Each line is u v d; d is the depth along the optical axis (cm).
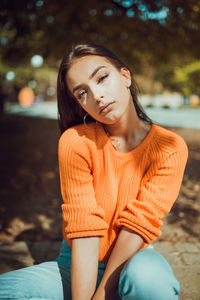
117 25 762
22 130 1283
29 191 487
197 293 206
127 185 136
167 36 793
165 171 133
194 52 858
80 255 126
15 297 115
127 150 140
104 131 142
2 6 701
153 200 129
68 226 129
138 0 682
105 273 123
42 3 700
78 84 132
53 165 668
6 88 3456
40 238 324
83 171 137
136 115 142
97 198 137
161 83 3672
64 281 132
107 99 129
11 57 977
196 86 2998
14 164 682
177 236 320
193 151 779
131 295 108
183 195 463
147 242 127
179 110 2323
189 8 668
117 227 134
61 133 159
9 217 382
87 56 131
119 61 138
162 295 106
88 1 692
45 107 3039
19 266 250
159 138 137
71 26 783
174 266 244
